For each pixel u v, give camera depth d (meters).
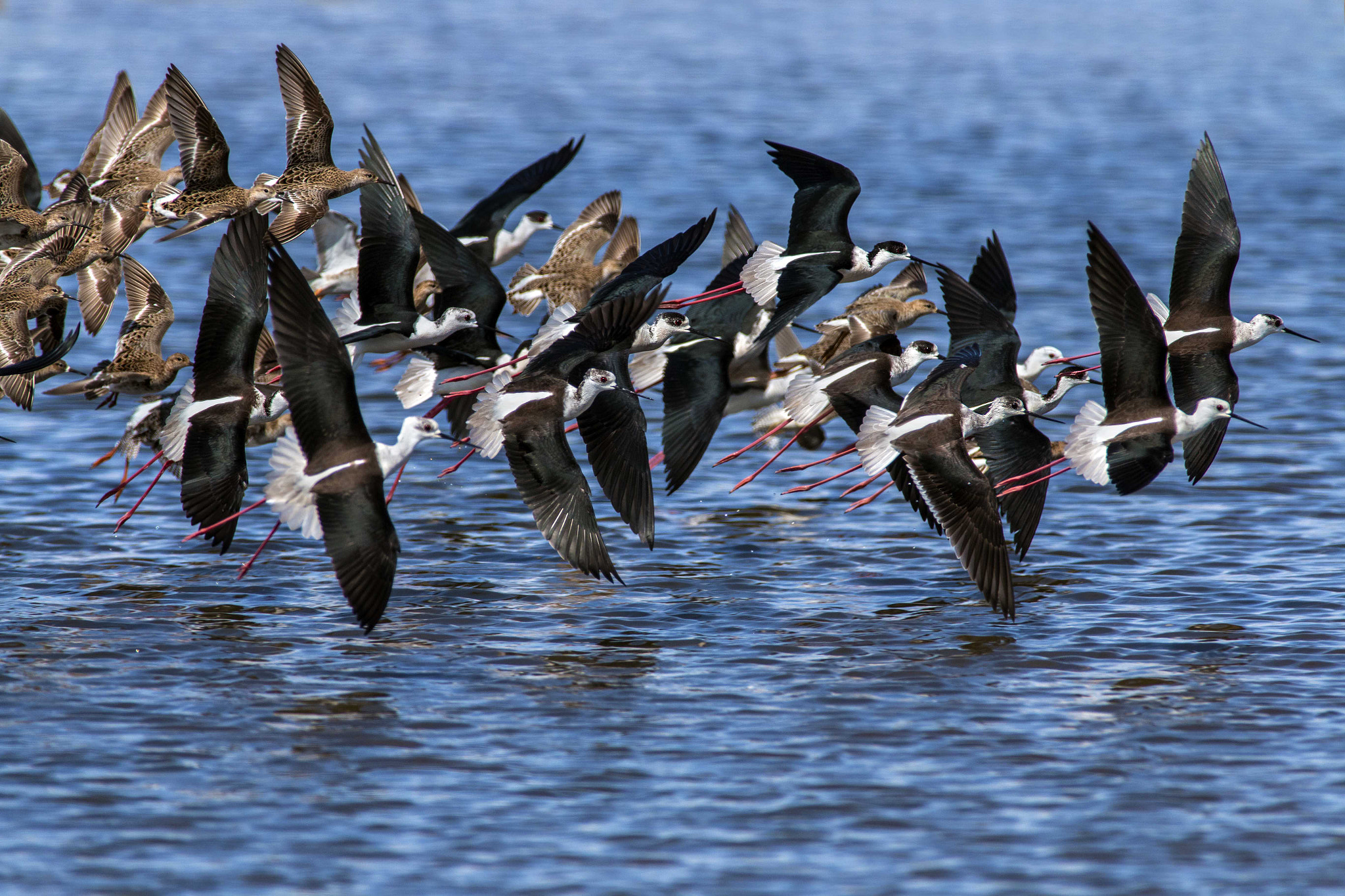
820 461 19.62
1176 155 51.25
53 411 24.47
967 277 34.03
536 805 12.41
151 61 66.06
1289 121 58.47
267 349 19.33
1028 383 21.12
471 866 11.50
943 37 86.50
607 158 48.47
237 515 15.44
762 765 13.12
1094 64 75.44
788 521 20.30
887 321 21.83
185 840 11.81
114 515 19.81
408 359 28.42
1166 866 11.59
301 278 13.70
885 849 11.77
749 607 16.98
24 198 18.80
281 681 14.73
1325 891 11.27
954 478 15.55
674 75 68.88
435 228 18.72
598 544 15.36
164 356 26.86
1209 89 66.94
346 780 12.80
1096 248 16.16
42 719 13.78
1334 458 22.47
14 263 17.62
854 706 14.30
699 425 19.38
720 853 11.71
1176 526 19.64
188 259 35.78
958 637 16.03
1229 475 21.75
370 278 18.30
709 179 45.50
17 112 50.69
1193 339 17.72
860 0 106.12
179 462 18.39
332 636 15.91
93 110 51.66
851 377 18.41
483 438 15.41
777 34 86.44
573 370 15.69
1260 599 16.98
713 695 14.55
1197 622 16.36
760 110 59.47
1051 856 11.70
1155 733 13.72
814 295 18.25
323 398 13.77
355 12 89.44
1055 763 13.19
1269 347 29.25
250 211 16.97
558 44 79.62
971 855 11.71
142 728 13.66
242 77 63.38
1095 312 16.20
